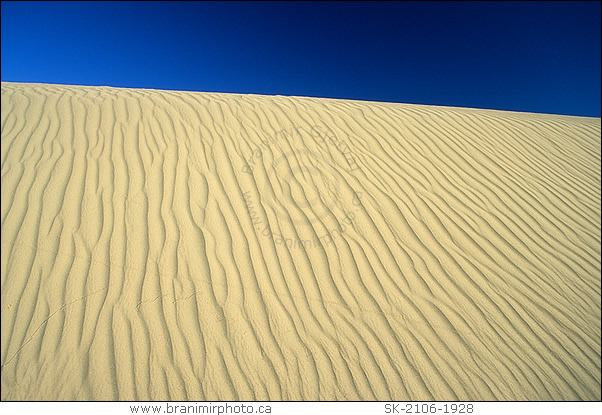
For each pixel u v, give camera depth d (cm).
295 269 365
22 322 291
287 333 317
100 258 342
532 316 355
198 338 303
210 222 394
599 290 390
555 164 568
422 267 386
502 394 295
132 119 532
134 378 275
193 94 697
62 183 403
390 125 605
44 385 262
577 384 308
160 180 431
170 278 339
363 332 325
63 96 582
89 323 299
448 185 495
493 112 785
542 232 447
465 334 333
